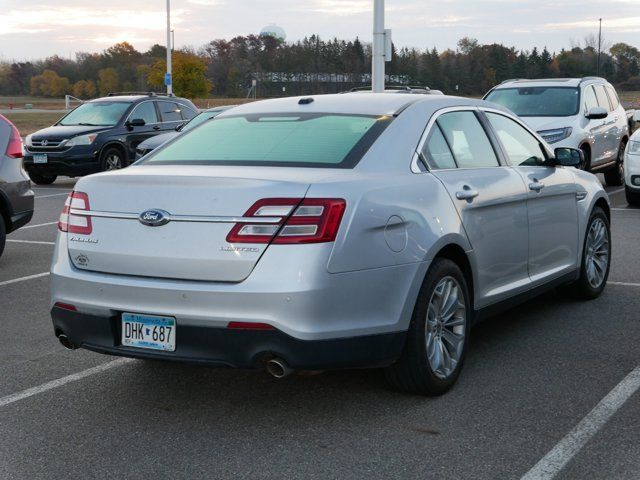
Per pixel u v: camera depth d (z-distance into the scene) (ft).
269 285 13.01
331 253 13.20
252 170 14.39
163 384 16.48
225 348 13.33
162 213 13.69
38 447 13.44
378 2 52.42
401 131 15.75
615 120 51.98
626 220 38.04
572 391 15.72
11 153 28.58
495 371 16.93
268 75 224.94
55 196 50.93
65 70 320.70
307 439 13.62
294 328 13.00
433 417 14.47
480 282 16.78
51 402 15.52
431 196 15.31
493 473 12.23
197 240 13.43
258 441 13.58
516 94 48.96
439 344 15.49
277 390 15.99
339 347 13.42
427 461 12.68
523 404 15.06
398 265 14.20
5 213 28.37
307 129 15.89
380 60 52.90
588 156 47.03
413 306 14.55
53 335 20.20
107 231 14.24
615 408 14.82
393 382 15.29
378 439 13.56
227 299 13.14
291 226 13.12
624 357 17.85
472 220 16.34
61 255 14.88
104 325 14.21
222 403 15.38
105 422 14.51
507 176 18.01
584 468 12.37
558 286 21.01
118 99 60.85
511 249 17.93
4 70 333.42
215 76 264.31
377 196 14.08
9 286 25.63
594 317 21.13
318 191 13.33
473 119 18.08
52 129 57.93
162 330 13.73
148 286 13.64
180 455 13.08
